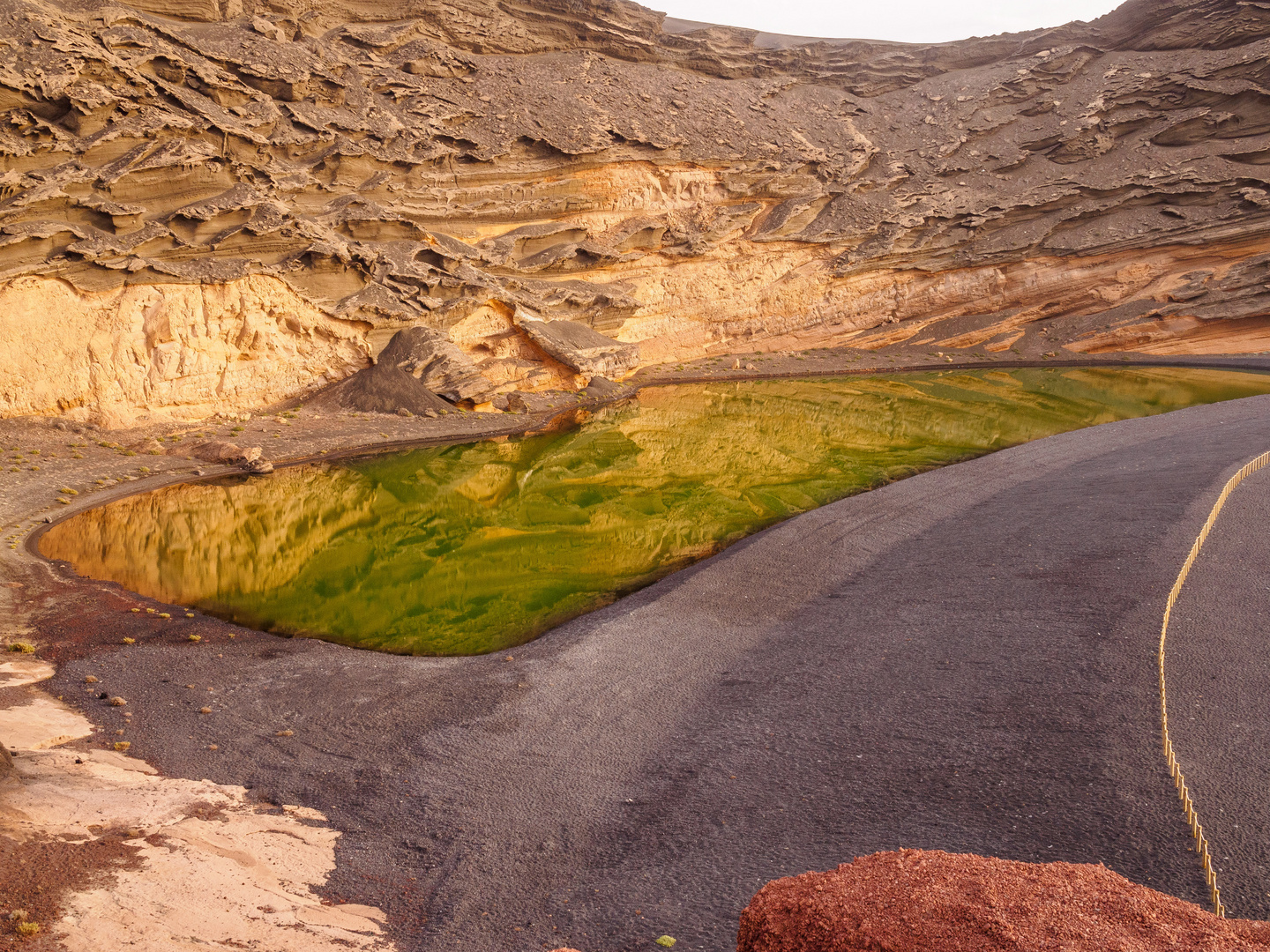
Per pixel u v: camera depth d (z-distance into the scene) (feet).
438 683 56.65
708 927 29.84
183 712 52.21
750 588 73.67
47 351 125.39
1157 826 31.63
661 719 49.83
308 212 162.71
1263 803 32.68
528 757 45.55
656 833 37.32
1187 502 76.18
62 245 127.24
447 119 191.21
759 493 110.42
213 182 145.79
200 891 30.91
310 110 168.45
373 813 40.32
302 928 29.63
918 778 38.81
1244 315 205.46
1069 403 165.27
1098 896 19.70
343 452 139.54
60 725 48.73
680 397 186.39
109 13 144.97
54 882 29.60
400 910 32.45
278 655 63.46
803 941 19.83
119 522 101.45
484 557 89.20
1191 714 40.24
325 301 156.87
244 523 102.42
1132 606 53.78
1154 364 204.33
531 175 197.77
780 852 34.60
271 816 39.32
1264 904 26.81
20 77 128.06
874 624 61.52
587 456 135.95
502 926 31.12
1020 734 40.86
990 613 58.85
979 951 17.95
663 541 92.63
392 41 196.13
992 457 120.26
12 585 78.13
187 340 138.72
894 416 158.81
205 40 160.45
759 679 54.44
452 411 163.22
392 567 86.53
